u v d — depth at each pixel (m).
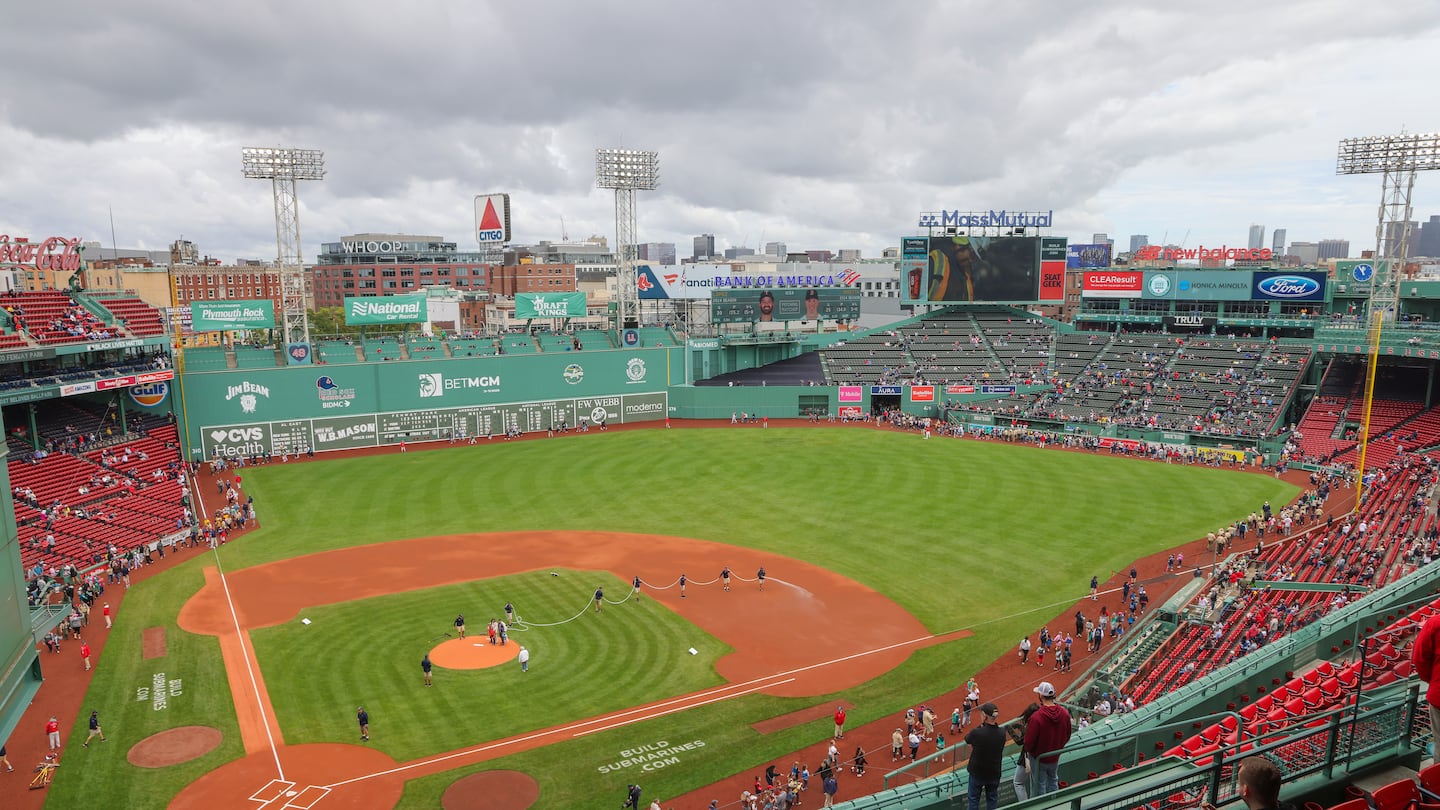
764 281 120.25
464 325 166.12
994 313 120.81
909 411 102.94
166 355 80.75
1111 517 63.00
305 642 43.41
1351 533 53.03
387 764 32.69
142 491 65.81
